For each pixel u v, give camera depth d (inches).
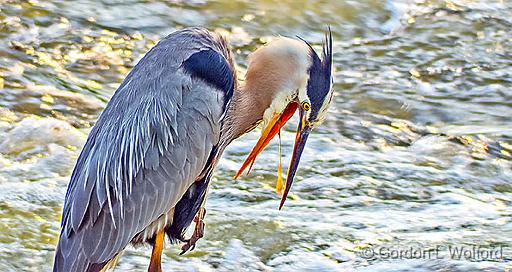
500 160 567.2
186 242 436.5
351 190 515.5
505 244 453.1
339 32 740.0
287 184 448.5
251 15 743.7
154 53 414.3
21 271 424.5
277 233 464.8
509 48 735.1
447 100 656.4
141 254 447.2
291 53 438.0
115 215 390.0
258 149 450.9
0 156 524.4
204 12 742.5
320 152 559.8
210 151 412.2
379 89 661.9
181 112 402.0
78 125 571.5
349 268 434.6
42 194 486.0
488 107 651.5
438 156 567.8
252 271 435.5
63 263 378.9
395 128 610.9
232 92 421.1
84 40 684.7
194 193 427.2
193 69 406.9
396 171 540.7
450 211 495.5
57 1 729.0
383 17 763.4
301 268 437.1
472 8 787.4
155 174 398.3
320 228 471.2
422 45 730.8
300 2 762.2
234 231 465.4
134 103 399.5
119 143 392.2
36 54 657.0
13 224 457.4
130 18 722.2
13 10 706.2
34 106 586.9
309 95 436.8
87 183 384.2
